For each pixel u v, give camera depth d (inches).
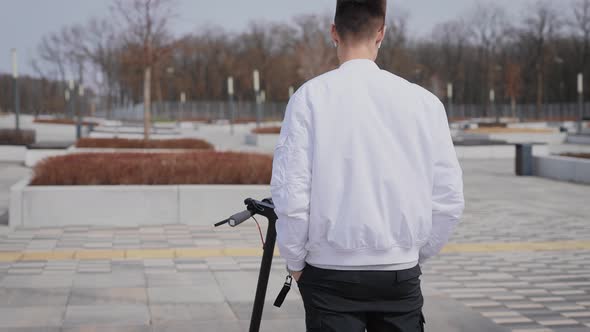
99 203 322.0
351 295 75.5
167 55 864.9
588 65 2719.0
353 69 77.5
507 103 3068.4
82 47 2605.8
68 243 273.1
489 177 622.5
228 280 214.1
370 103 75.7
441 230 79.9
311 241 75.4
